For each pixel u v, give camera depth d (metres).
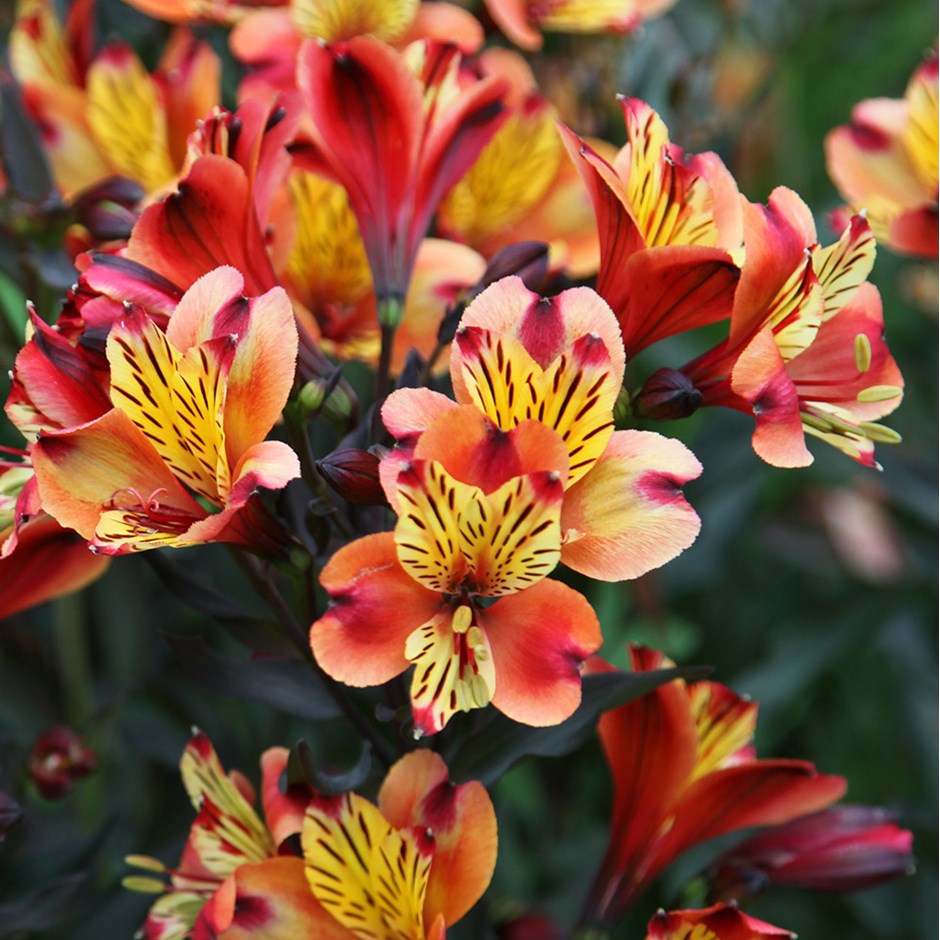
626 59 0.68
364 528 0.49
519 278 0.45
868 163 0.62
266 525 0.46
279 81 0.57
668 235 0.47
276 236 0.52
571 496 0.45
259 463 0.44
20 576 0.50
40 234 0.58
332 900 0.46
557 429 0.44
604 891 0.52
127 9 0.69
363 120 0.50
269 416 0.44
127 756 0.67
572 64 0.67
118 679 0.64
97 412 0.47
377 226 0.51
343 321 0.55
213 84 0.59
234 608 0.49
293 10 0.56
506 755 0.48
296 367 0.48
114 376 0.44
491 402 0.44
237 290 0.45
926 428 0.78
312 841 0.45
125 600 0.63
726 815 0.50
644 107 0.47
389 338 0.51
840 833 0.52
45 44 0.63
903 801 0.72
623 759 0.51
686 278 0.46
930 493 0.71
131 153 0.61
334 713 0.49
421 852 0.45
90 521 0.45
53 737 0.58
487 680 0.43
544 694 0.43
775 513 0.84
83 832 0.64
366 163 0.51
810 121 0.95
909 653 0.77
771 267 0.46
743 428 0.62
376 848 0.45
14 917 0.55
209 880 0.49
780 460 0.45
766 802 0.50
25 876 0.59
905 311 0.84
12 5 0.75
